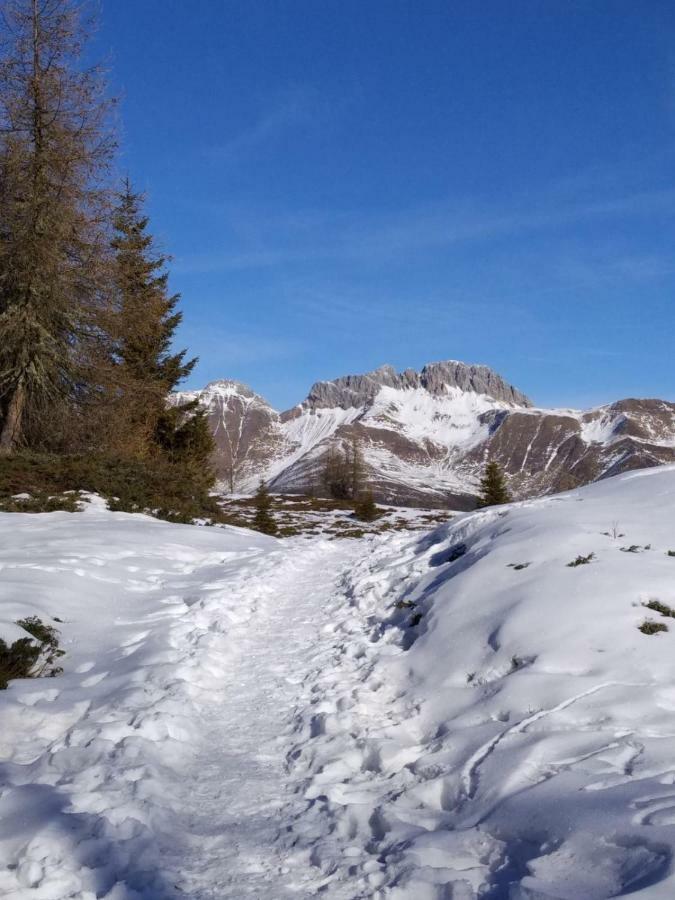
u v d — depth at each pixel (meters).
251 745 5.55
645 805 3.43
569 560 8.25
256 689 6.93
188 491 24.62
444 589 8.63
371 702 6.25
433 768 4.69
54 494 20.25
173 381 35.38
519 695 5.46
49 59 25.05
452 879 3.27
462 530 12.72
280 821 4.23
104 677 7.16
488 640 6.76
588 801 3.62
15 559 12.22
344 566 13.88
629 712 4.92
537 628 6.52
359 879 3.45
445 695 6.04
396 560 12.60
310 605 10.70
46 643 8.12
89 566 12.38
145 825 3.97
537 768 4.31
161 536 16.42
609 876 2.99
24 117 24.84
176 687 6.60
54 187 25.05
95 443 27.66
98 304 27.23
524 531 10.02
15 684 6.92
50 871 3.46
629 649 5.90
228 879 3.55
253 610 10.23
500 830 3.68
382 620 9.01
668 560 7.95
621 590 6.99
